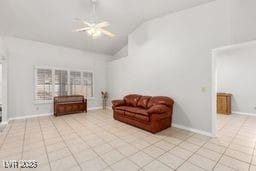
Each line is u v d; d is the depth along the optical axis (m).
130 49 5.57
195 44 3.54
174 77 4.01
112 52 7.24
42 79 5.38
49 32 4.81
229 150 2.60
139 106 4.54
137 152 2.55
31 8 3.68
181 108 3.85
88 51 6.70
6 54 4.46
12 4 3.47
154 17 4.46
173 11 3.95
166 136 3.30
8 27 4.27
